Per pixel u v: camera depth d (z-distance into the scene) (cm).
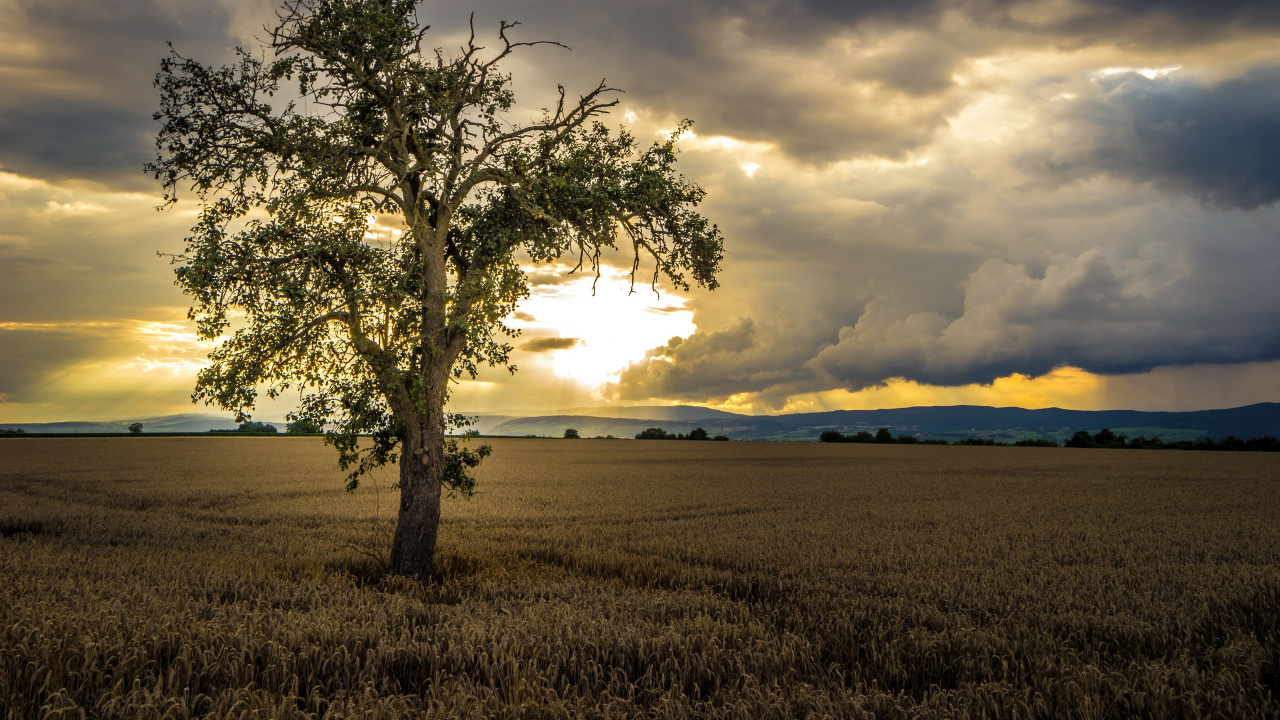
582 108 1356
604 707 590
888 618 933
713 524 2114
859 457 6875
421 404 1215
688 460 6141
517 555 1549
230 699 574
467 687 617
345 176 1210
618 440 12319
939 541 1762
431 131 1380
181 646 690
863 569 1378
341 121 1188
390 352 1211
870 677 736
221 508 2447
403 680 684
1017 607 1024
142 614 788
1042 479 4128
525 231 1370
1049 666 718
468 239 1408
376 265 1233
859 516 2333
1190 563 1484
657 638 752
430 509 1261
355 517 2192
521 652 697
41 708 538
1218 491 3362
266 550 1562
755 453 7638
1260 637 898
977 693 635
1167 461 6362
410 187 1335
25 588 942
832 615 941
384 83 1261
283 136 1160
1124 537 1870
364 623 786
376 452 1344
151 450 6575
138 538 1722
